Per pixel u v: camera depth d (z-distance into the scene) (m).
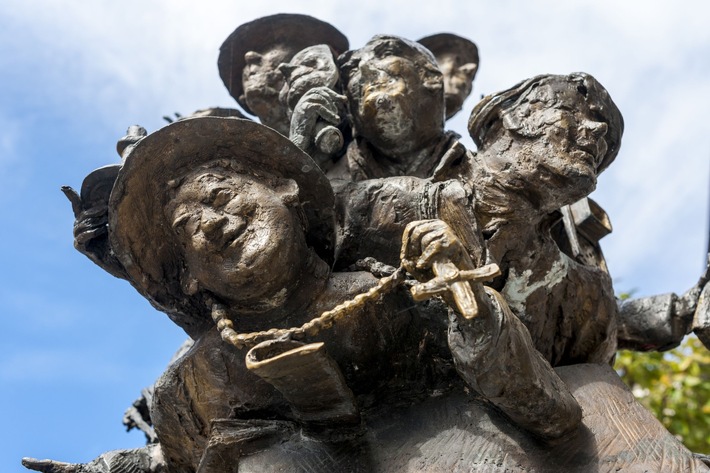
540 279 4.26
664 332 4.80
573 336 4.45
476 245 4.09
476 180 4.20
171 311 4.25
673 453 3.82
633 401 4.14
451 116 5.96
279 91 5.27
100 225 4.24
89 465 4.49
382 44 4.73
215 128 3.90
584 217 4.89
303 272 3.98
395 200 4.23
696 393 8.16
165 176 3.96
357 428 4.05
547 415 3.71
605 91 4.22
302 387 3.76
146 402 5.50
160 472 4.56
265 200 3.87
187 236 3.86
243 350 4.01
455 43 6.12
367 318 4.02
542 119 4.12
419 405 4.11
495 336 3.51
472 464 3.83
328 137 4.48
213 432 4.06
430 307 4.07
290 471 3.93
